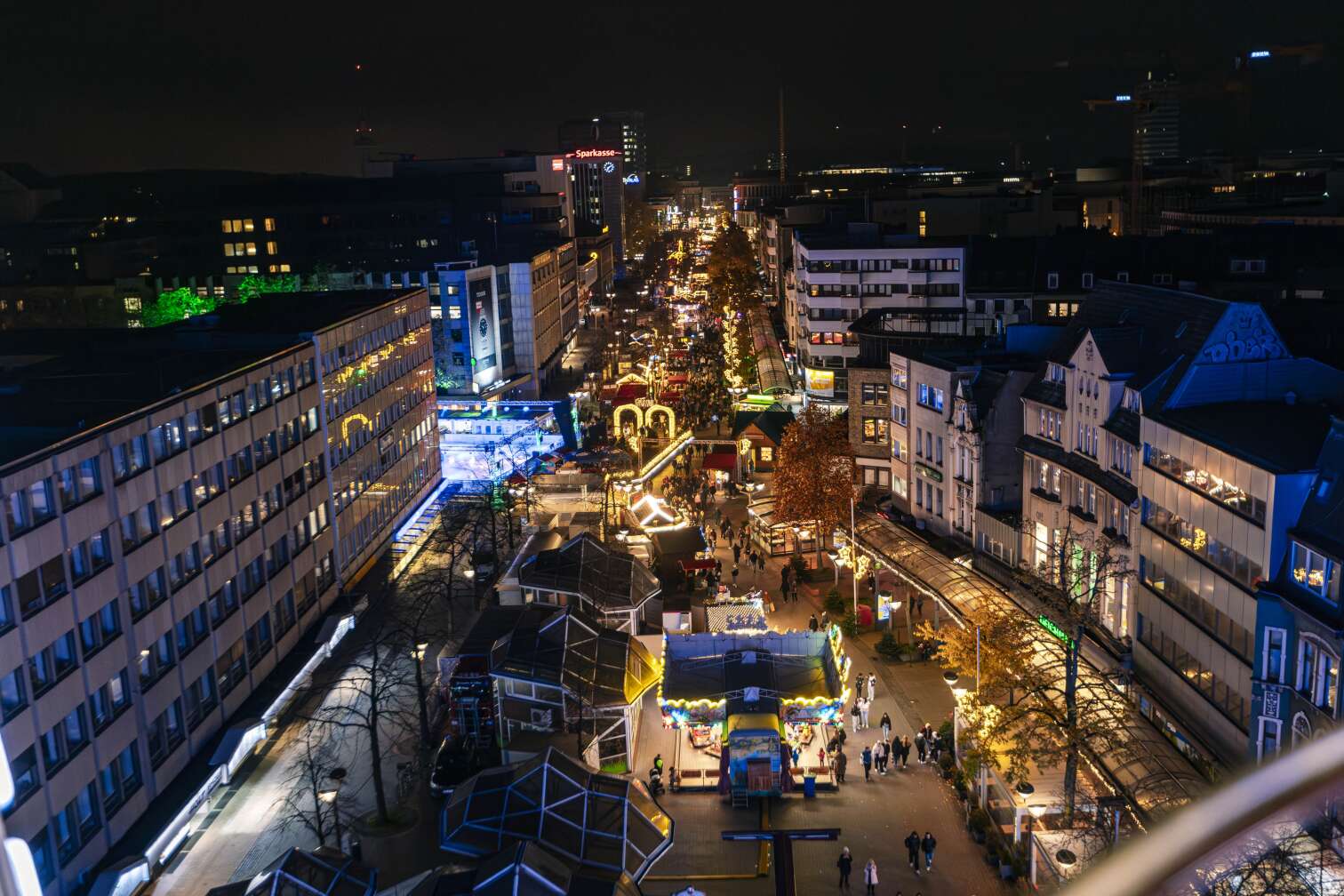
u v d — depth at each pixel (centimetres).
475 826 4128
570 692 5731
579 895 3544
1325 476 4369
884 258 12775
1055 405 6562
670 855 5153
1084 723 4691
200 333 7969
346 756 6194
